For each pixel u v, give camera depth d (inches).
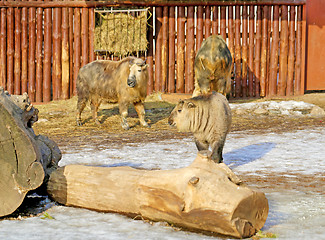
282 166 269.6
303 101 583.8
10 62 618.2
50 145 201.3
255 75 614.5
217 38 493.4
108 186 172.7
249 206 144.5
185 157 301.3
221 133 240.2
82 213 175.2
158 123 491.8
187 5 606.9
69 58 620.7
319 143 352.8
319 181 229.0
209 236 145.9
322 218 165.5
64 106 587.8
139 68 434.6
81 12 617.0
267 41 613.9
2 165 166.4
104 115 537.3
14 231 151.2
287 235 145.9
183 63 616.7
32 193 203.0
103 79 463.8
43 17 629.3
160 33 615.8
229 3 601.9
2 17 613.9
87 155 313.0
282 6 607.5
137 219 166.6
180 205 149.4
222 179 149.0
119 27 607.5
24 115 186.1
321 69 629.9
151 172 167.0
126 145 361.1
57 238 142.5
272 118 501.0
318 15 622.8
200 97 243.4
